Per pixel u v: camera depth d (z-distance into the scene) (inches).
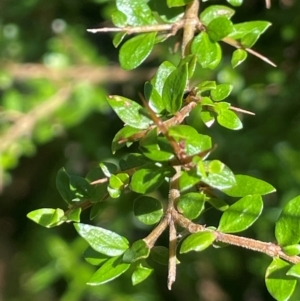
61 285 29.1
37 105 21.0
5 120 21.2
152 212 9.9
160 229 9.3
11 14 22.8
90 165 25.6
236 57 11.2
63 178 10.4
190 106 9.8
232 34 11.3
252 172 21.0
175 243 9.2
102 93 21.9
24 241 29.2
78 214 10.0
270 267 9.4
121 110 9.7
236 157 21.1
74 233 27.3
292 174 20.4
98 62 22.6
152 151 9.1
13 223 30.7
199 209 9.3
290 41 18.0
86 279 23.5
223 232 9.5
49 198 27.1
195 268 26.7
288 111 19.9
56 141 26.1
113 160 23.3
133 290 24.6
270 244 9.5
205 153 8.9
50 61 22.5
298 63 18.4
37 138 22.0
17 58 23.7
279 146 20.3
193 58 10.4
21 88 24.9
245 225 9.5
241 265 26.3
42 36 23.7
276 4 18.1
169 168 9.3
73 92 21.5
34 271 27.7
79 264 23.9
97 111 23.6
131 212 24.2
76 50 22.7
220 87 10.3
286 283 9.3
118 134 9.6
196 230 9.2
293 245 9.4
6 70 21.5
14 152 20.5
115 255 9.7
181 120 9.6
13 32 23.7
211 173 9.0
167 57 20.1
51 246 24.0
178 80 9.6
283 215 9.5
